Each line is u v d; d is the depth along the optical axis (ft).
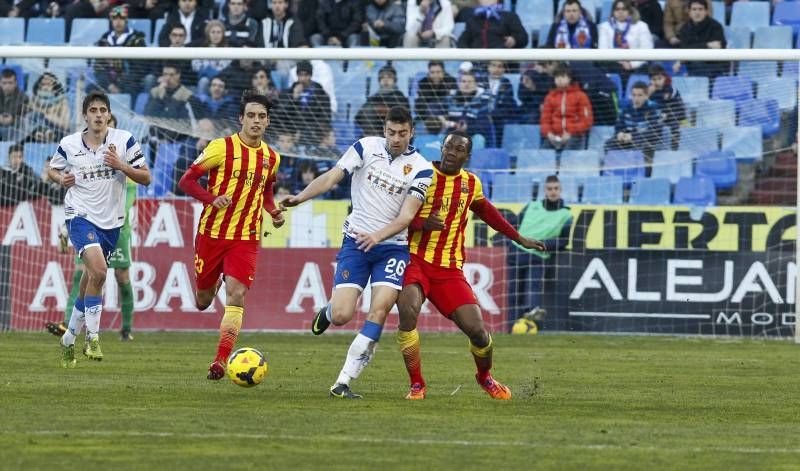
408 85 225.35
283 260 191.31
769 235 185.98
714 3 244.22
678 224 187.42
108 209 121.49
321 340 172.96
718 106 217.15
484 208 96.73
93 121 118.21
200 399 91.45
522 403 93.81
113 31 237.45
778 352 158.71
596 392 104.63
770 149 214.48
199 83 219.41
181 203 189.37
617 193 210.59
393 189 93.91
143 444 67.67
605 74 216.74
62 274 188.14
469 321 94.43
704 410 91.04
